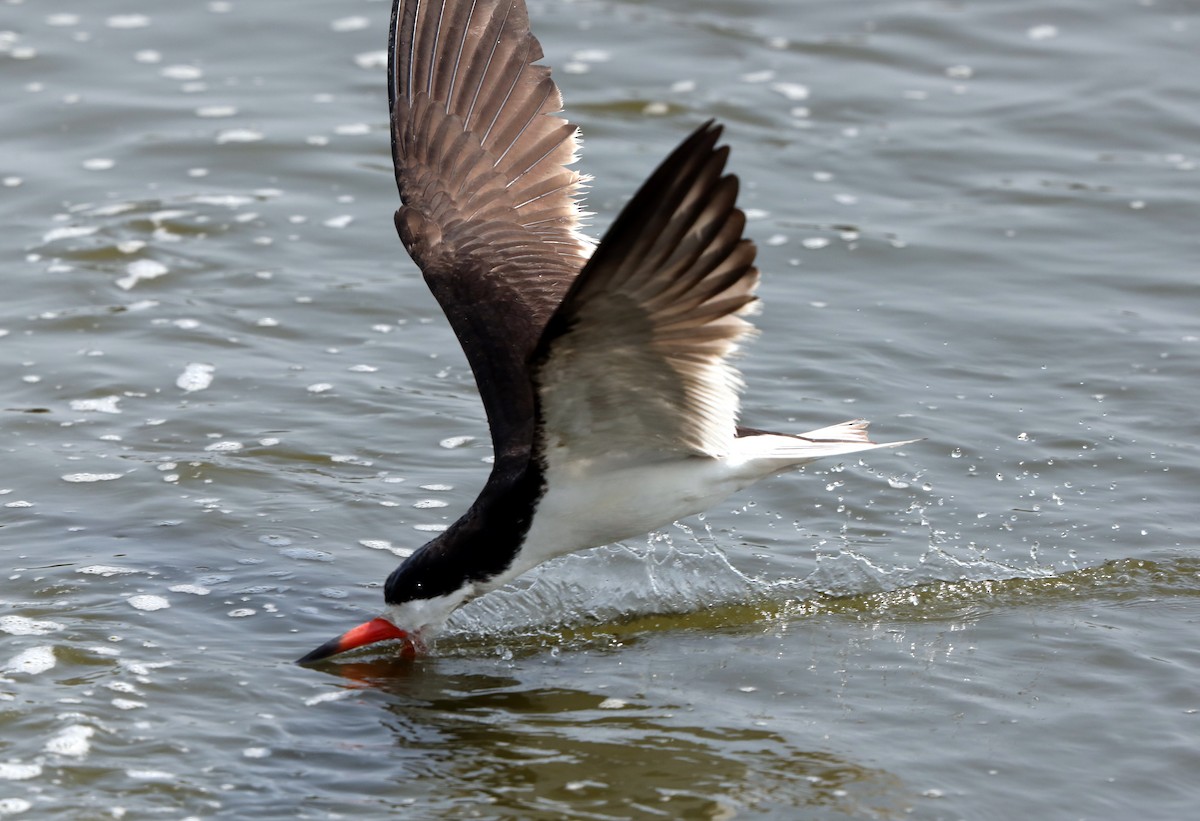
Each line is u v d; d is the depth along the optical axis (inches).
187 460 506.0
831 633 430.9
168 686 397.1
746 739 380.8
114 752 369.1
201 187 675.4
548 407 362.3
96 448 511.2
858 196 681.6
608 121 727.1
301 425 526.9
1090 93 767.7
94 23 811.4
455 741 380.5
